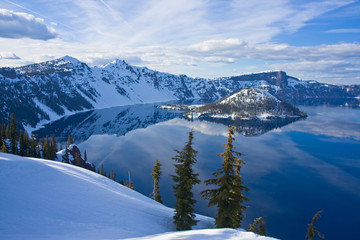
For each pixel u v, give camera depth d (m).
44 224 19.20
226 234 17.08
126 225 22.94
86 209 24.44
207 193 27.56
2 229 17.00
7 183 24.81
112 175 91.94
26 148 90.12
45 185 27.59
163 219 30.12
